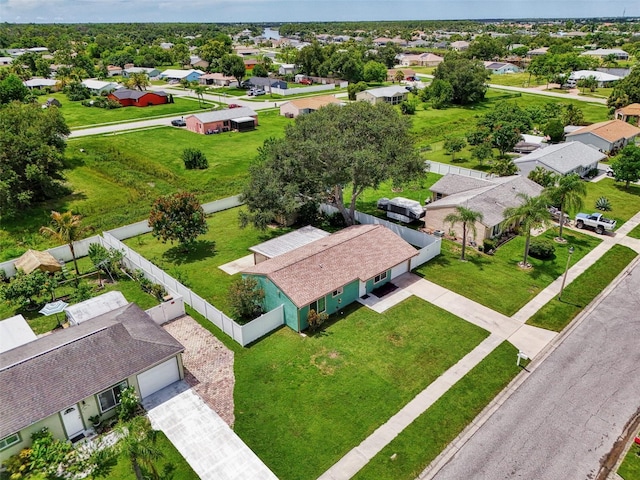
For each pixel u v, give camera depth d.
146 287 36.28
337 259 33.94
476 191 47.41
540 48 198.50
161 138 81.44
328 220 48.22
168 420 24.02
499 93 123.50
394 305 33.59
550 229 45.56
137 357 24.86
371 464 21.52
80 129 86.12
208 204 51.84
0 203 48.56
